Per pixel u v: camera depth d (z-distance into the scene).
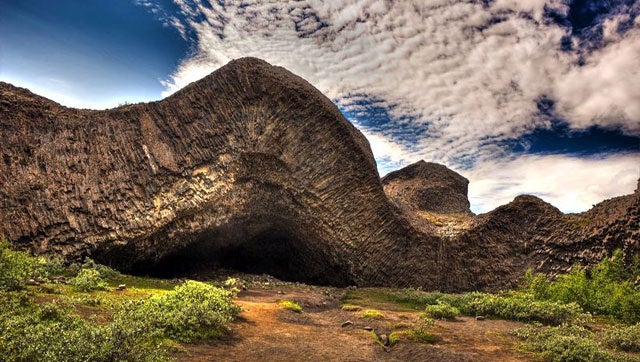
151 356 6.87
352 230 29.06
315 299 19.59
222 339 10.06
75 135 21.02
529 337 12.25
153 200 22.14
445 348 10.89
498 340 12.05
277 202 27.42
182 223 23.25
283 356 9.37
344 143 29.20
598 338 12.73
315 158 28.27
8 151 18.64
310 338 11.34
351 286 28.78
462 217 39.91
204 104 25.91
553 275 28.44
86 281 13.61
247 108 27.02
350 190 29.16
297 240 29.16
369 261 29.34
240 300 16.92
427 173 53.59
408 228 30.69
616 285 19.25
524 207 32.44
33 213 18.25
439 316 15.67
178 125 24.62
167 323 9.43
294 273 30.39
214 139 25.38
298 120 28.02
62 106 22.27
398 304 20.31
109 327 7.07
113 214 20.52
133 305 10.56
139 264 21.78
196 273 25.61
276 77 28.22
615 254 23.34
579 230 29.02
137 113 23.72
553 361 10.01
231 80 27.20
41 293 11.31
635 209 25.38
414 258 30.36
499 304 17.16
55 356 6.02
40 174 19.16
